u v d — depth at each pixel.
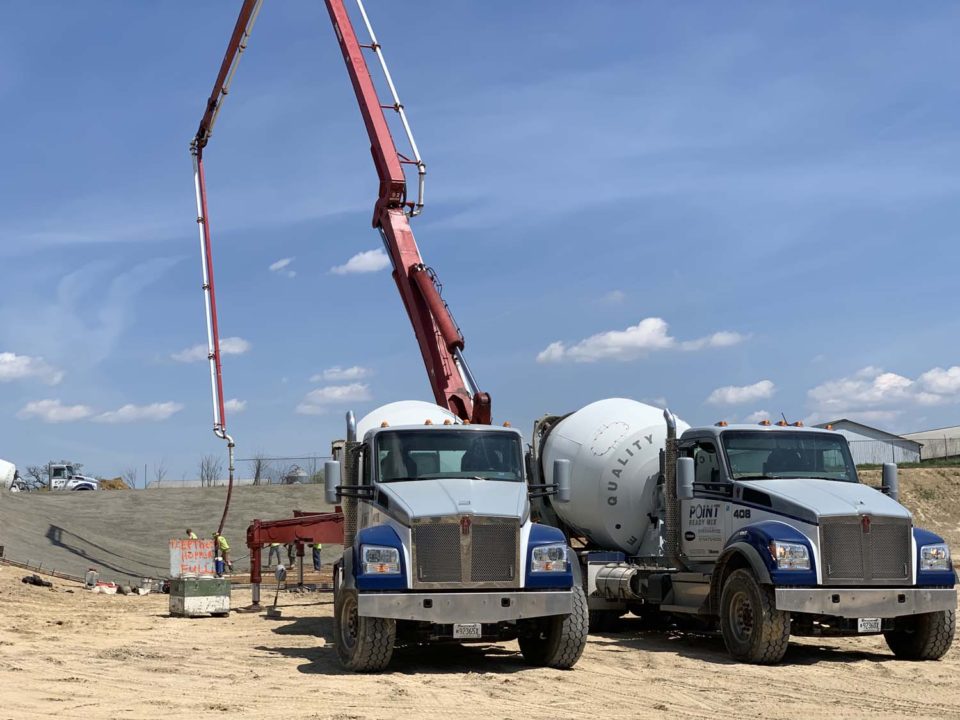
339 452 17.11
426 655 13.68
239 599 23.91
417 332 23.33
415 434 13.41
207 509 45.12
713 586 13.63
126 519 42.94
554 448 16.94
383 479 13.11
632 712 9.77
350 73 26.25
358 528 13.56
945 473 57.84
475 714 9.56
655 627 17.00
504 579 11.99
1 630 16.78
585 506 16.55
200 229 28.34
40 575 27.30
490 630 11.95
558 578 12.19
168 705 9.91
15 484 52.47
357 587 11.77
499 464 13.38
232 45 28.88
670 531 14.87
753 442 14.48
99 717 9.23
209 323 27.12
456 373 22.47
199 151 29.56
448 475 13.15
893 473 14.52
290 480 53.06
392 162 24.81
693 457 14.98
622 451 16.34
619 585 15.74
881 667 12.55
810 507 12.84
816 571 12.57
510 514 12.14
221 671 12.25
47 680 11.39
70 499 45.00
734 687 11.19
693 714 9.70
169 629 17.47
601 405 17.17
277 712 9.57
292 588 26.72
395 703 10.12
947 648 13.12
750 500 13.73
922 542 13.04
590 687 11.12
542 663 12.68
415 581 11.80
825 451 14.60
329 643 15.29
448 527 11.95
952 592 12.94
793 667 12.57
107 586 26.09
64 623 18.22
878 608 12.61
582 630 12.27
